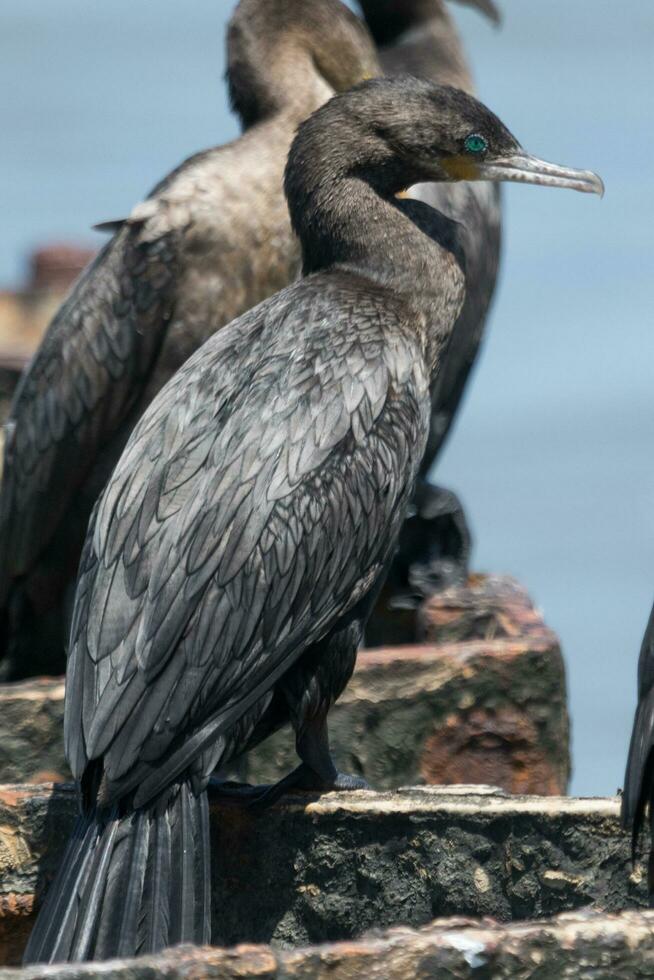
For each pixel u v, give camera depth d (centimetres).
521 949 693
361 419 941
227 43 1512
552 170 1087
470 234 1658
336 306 992
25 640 1477
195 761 868
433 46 1873
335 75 1528
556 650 1145
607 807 870
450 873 872
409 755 1127
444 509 1568
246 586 882
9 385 1792
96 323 1426
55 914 812
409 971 684
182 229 1415
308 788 945
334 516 912
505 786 1135
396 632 1530
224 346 982
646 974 698
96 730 847
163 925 809
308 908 888
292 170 1058
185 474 912
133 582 883
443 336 1041
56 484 1443
